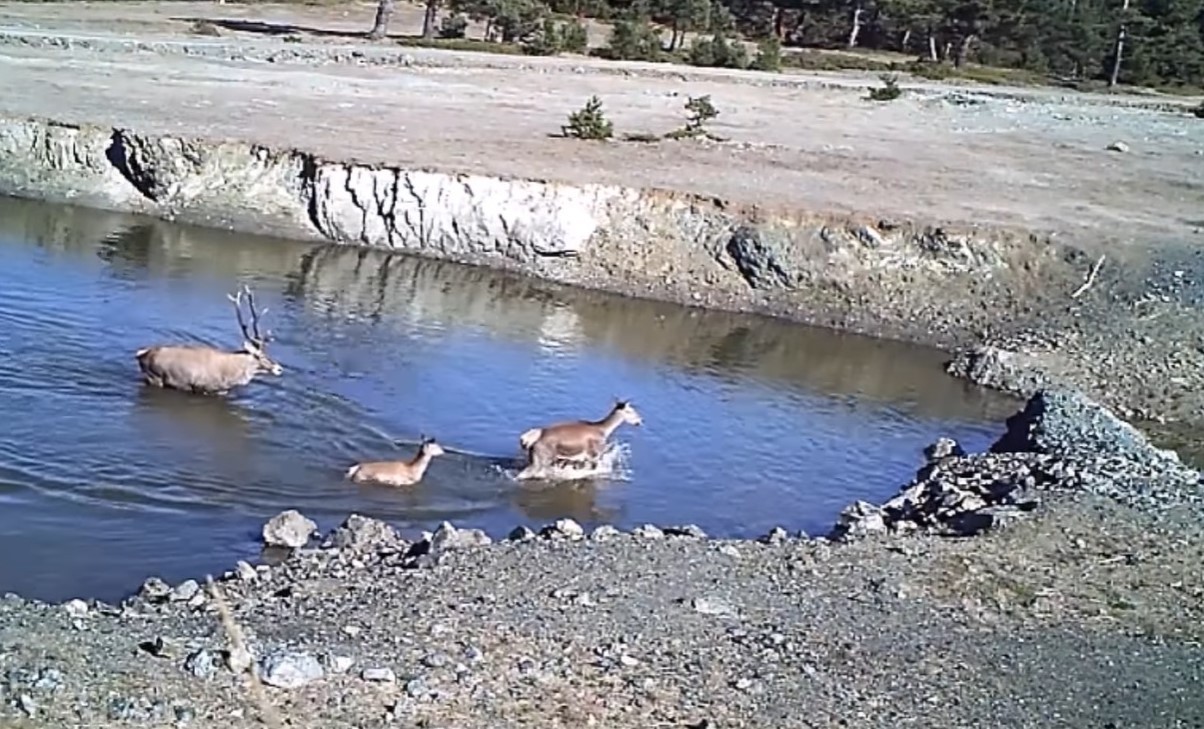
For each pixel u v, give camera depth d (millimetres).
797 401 23672
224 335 23172
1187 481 19234
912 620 13719
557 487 18125
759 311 28781
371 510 16625
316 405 19953
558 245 29875
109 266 27078
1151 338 27328
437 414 20484
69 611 12250
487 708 10820
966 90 60625
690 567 14492
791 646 12727
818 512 18531
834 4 81188
